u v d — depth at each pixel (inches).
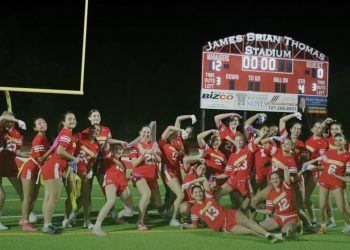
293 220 283.4
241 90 676.1
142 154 305.4
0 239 266.8
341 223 335.9
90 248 249.9
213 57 666.8
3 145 300.4
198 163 326.3
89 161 297.9
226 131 355.9
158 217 349.1
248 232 279.4
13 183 311.9
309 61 698.8
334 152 299.0
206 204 292.8
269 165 332.2
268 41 683.4
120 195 307.9
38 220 329.4
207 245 261.1
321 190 300.7
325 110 704.4
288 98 692.1
